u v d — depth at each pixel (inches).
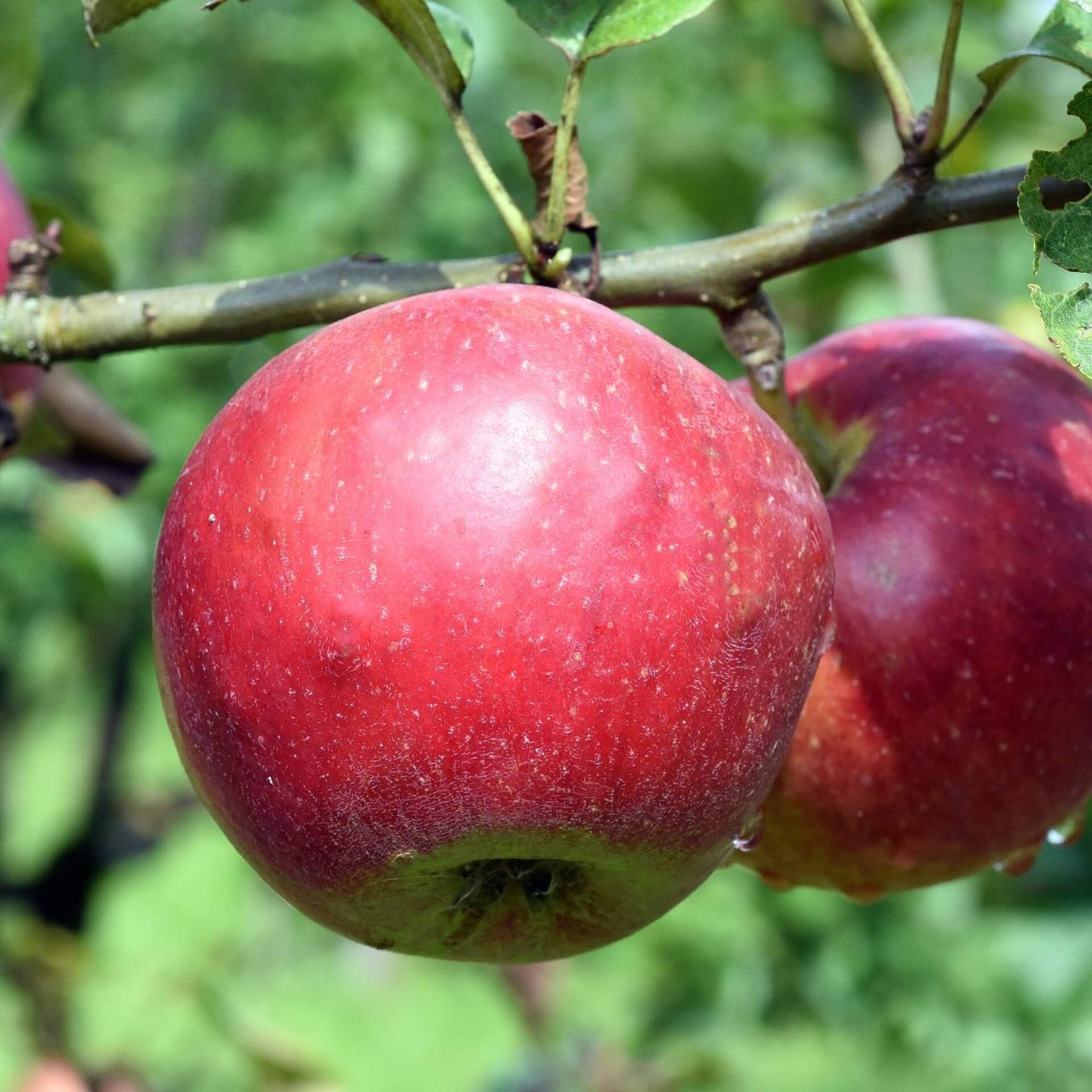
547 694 13.8
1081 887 28.8
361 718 13.9
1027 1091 31.2
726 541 14.0
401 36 15.2
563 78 49.9
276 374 14.5
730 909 36.2
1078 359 14.0
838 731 15.7
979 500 15.7
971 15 31.2
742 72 38.9
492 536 13.8
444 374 14.1
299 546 13.9
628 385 14.1
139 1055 30.2
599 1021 39.7
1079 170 14.2
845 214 15.7
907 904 34.4
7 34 18.8
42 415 19.3
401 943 15.1
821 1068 34.1
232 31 53.6
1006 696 15.5
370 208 50.6
